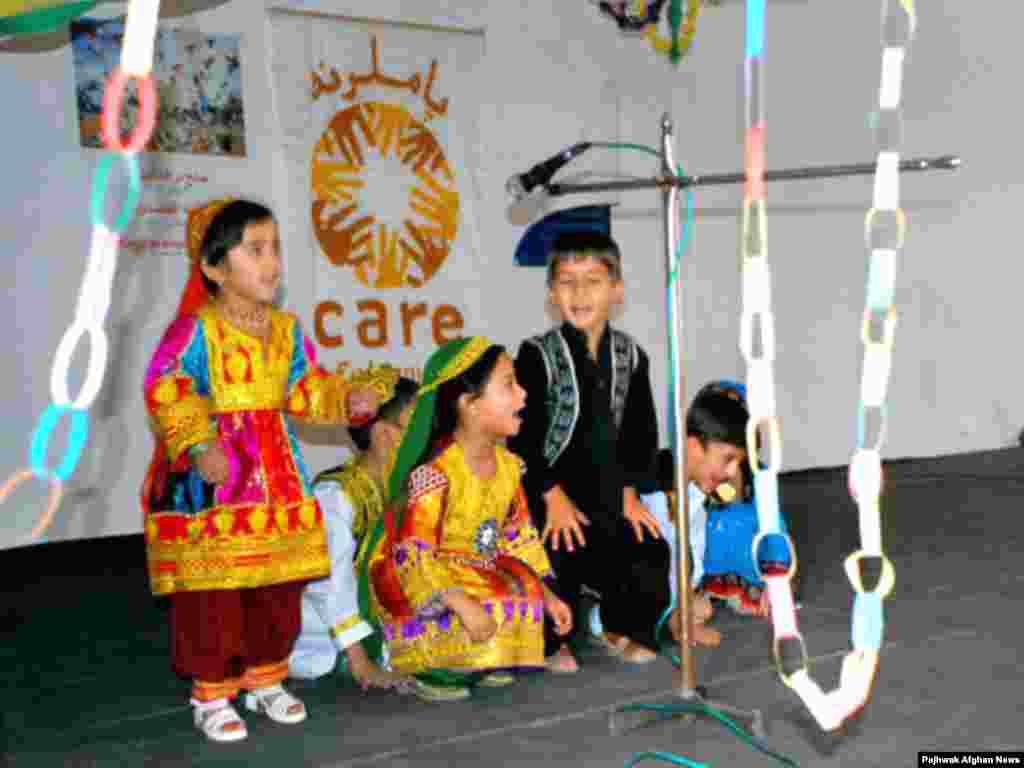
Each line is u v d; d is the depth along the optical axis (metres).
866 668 1.43
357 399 2.46
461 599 2.41
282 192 5.85
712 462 2.93
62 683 2.82
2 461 5.07
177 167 5.48
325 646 2.78
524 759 2.02
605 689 2.47
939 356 7.70
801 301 7.38
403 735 2.22
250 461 2.31
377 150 6.18
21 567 4.71
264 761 2.10
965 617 3.00
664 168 2.15
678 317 2.16
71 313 5.25
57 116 5.20
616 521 2.76
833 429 7.54
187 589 2.26
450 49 6.45
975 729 2.06
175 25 5.46
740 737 2.08
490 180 6.60
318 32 5.95
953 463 7.17
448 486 2.49
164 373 2.23
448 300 6.46
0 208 5.08
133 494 5.38
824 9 7.32
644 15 6.99
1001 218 7.79
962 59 7.56
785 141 7.25
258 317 2.37
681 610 2.25
